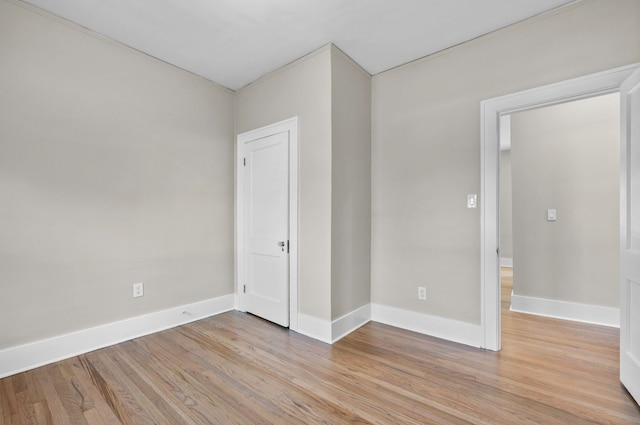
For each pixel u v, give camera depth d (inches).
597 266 119.8
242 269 134.2
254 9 85.8
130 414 65.6
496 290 94.8
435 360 88.7
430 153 108.7
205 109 127.0
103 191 98.1
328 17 89.4
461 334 100.8
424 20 90.7
